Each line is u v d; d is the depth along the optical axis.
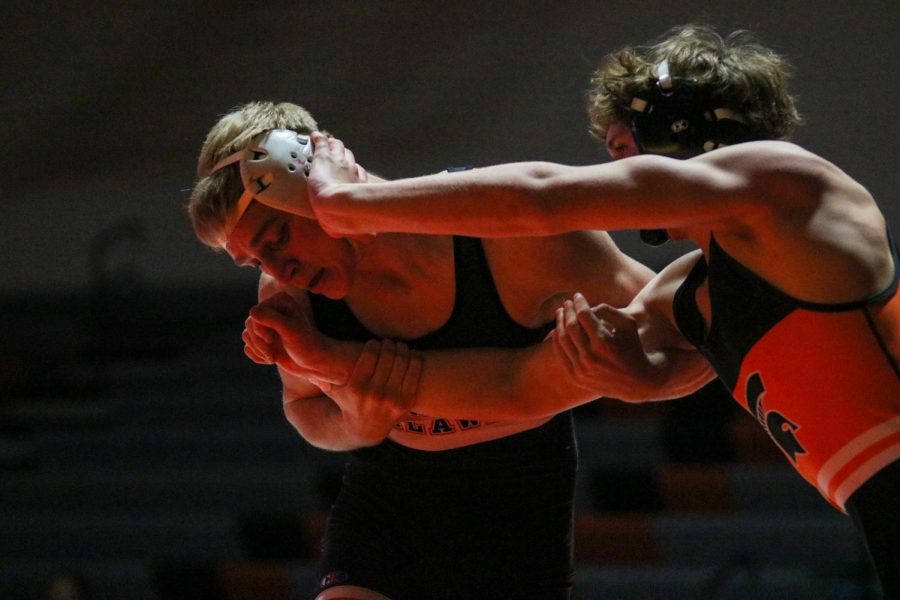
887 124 16.42
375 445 6.16
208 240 5.62
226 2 21.86
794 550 13.66
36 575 16.03
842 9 16.80
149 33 22.23
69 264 21.58
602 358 5.03
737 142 4.90
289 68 20.83
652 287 5.35
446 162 19.17
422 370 5.62
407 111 19.70
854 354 4.21
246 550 15.78
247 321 5.60
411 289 5.63
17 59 22.89
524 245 5.54
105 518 16.61
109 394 19.00
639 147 5.02
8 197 22.22
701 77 4.88
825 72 16.77
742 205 4.30
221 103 21.22
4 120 22.66
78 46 22.59
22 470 17.84
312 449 16.72
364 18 20.62
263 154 5.32
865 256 4.25
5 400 19.55
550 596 6.25
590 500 15.09
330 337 5.71
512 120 18.91
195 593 15.34
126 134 21.78
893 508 4.18
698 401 15.70
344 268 5.46
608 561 14.46
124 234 20.02
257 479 16.42
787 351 4.33
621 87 5.04
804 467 4.52
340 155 5.14
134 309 20.42
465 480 6.10
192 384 18.45
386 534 6.18
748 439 14.97
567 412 6.33
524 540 6.16
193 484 16.61
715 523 14.09
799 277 4.26
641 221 4.32
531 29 19.17
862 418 4.22
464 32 19.80
